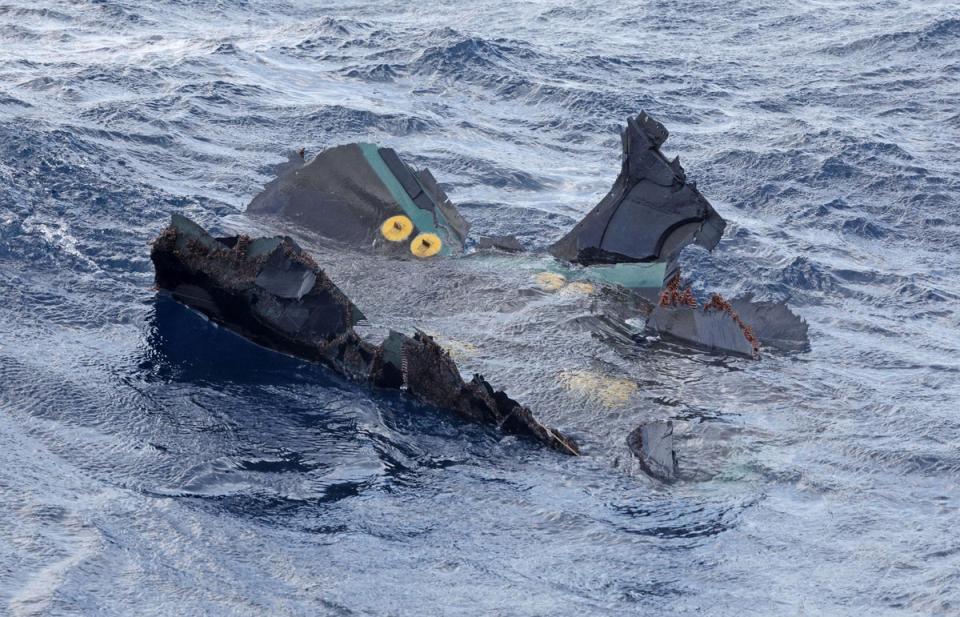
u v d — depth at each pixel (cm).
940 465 1263
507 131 2673
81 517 1005
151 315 1475
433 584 970
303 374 1373
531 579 991
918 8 4097
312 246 1786
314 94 2780
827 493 1193
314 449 1209
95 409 1230
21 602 865
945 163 2627
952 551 1062
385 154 1844
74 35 3198
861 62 3494
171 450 1165
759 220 2244
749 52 3600
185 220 1438
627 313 1644
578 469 1227
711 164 2530
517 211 2133
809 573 1023
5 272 1538
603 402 1377
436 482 1168
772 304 1733
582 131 2712
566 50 3456
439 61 3152
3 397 1224
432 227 1812
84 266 1602
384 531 1059
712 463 1258
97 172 1973
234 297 1427
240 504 1080
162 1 3747
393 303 1598
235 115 2508
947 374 1583
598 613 939
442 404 1325
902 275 2017
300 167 1894
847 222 2259
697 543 1077
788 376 1511
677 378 1465
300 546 1013
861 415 1397
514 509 1126
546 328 1553
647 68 3328
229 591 923
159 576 932
